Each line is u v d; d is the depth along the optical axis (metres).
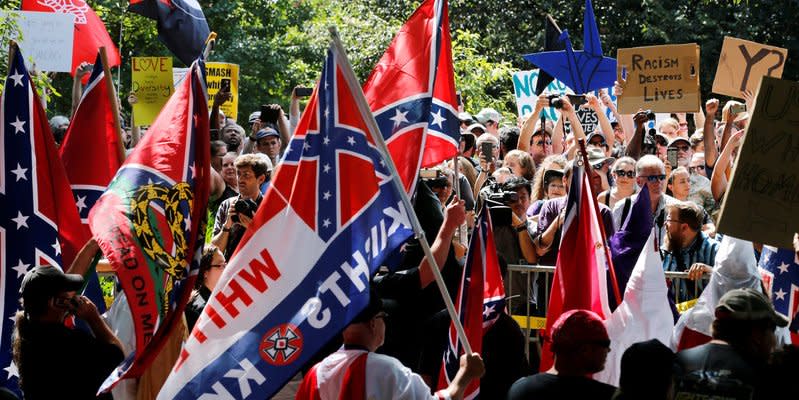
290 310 5.11
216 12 24.98
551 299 6.75
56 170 6.41
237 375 5.04
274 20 25.94
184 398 5.03
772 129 5.30
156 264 5.86
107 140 6.98
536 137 11.70
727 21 25.70
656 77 11.48
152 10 12.59
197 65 6.15
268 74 25.02
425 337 6.65
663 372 5.02
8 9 11.52
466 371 5.05
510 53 25.83
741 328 5.24
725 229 5.32
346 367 5.11
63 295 5.55
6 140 6.32
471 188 9.53
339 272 5.14
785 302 7.04
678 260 7.91
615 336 6.62
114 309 6.51
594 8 26.06
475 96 20.28
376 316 5.24
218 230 8.43
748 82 11.09
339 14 23.83
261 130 10.49
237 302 5.13
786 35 25.31
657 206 8.73
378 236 5.16
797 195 5.29
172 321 5.84
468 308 6.30
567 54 12.28
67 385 5.50
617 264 7.45
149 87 10.90
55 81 22.38
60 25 10.68
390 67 6.68
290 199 5.23
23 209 6.31
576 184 6.73
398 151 6.55
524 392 5.02
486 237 6.45
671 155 11.54
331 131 5.25
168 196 5.96
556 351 5.05
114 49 11.73
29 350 5.50
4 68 10.46
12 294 6.24
